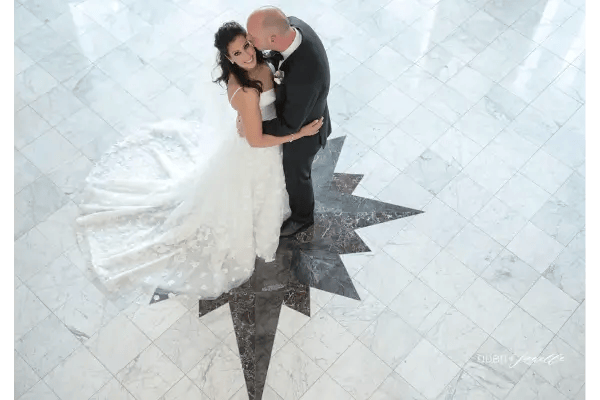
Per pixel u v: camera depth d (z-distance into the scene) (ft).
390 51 15.15
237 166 11.00
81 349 11.11
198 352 11.09
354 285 11.85
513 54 15.14
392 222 12.62
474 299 11.73
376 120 14.03
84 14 15.52
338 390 10.74
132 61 14.80
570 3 15.75
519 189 13.10
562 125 13.99
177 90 14.39
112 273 11.85
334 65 14.87
